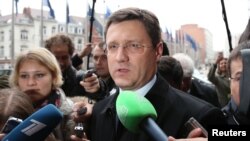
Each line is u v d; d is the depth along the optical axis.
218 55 4.63
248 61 0.88
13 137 1.00
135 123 1.06
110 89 3.23
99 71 3.37
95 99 2.74
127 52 1.49
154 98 1.57
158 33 1.56
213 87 4.30
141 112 1.05
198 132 1.07
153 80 1.62
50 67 2.44
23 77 2.42
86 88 2.74
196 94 4.11
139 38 1.48
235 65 1.54
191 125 1.21
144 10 1.54
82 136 1.69
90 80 2.71
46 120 1.02
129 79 1.50
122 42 1.49
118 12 1.53
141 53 1.48
